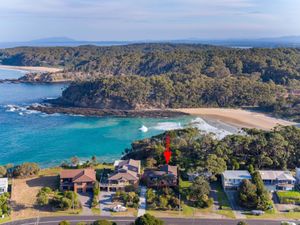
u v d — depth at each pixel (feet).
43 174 370.53
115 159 457.68
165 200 295.28
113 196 310.65
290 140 400.47
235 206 297.74
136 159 411.54
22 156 470.39
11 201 305.73
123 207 289.33
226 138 405.39
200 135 453.17
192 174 340.59
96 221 254.06
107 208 292.81
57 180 352.08
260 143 380.37
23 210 290.56
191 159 381.19
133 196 300.81
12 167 383.04
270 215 284.20
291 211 290.15
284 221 275.18
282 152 374.43
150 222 247.29
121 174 326.03
